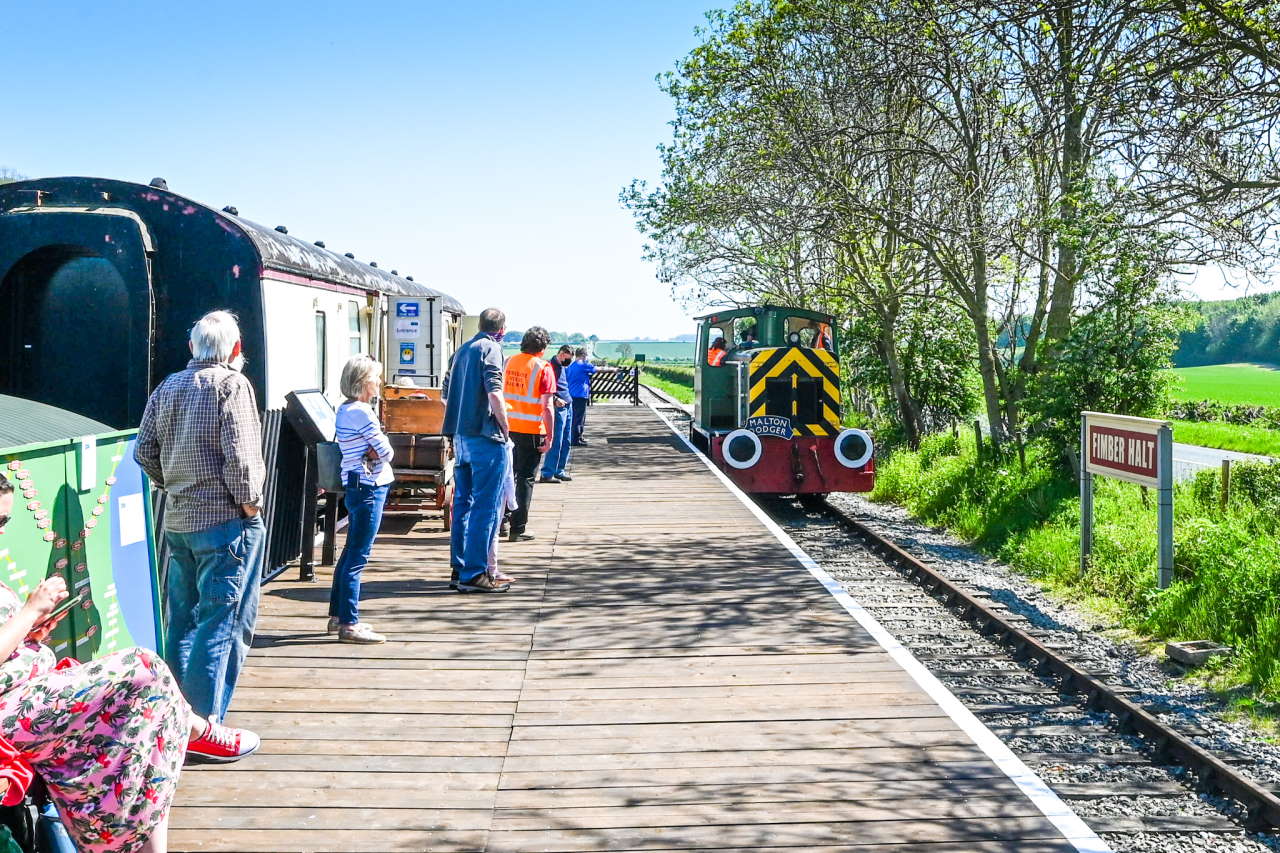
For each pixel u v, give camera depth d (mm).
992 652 7684
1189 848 4504
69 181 7797
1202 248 12062
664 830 3727
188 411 4172
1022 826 3760
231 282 7730
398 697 5059
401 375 12328
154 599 4441
